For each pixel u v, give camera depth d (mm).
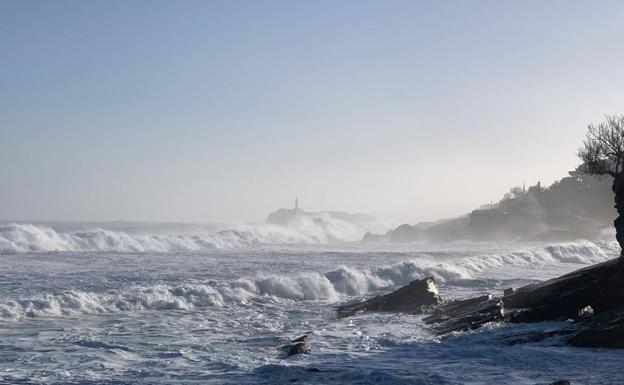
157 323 21078
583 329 17422
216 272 33375
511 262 50500
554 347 16391
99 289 25703
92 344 17203
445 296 29453
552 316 20938
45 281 27219
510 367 14172
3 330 18938
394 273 35344
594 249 60469
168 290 25844
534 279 36594
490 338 18094
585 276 22344
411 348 17031
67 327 19672
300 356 16047
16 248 45219
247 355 16344
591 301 21188
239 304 26156
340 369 14297
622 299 20688
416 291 25969
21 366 14648
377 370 13953
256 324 21625
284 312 24703
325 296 29891
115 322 20938
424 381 12867
